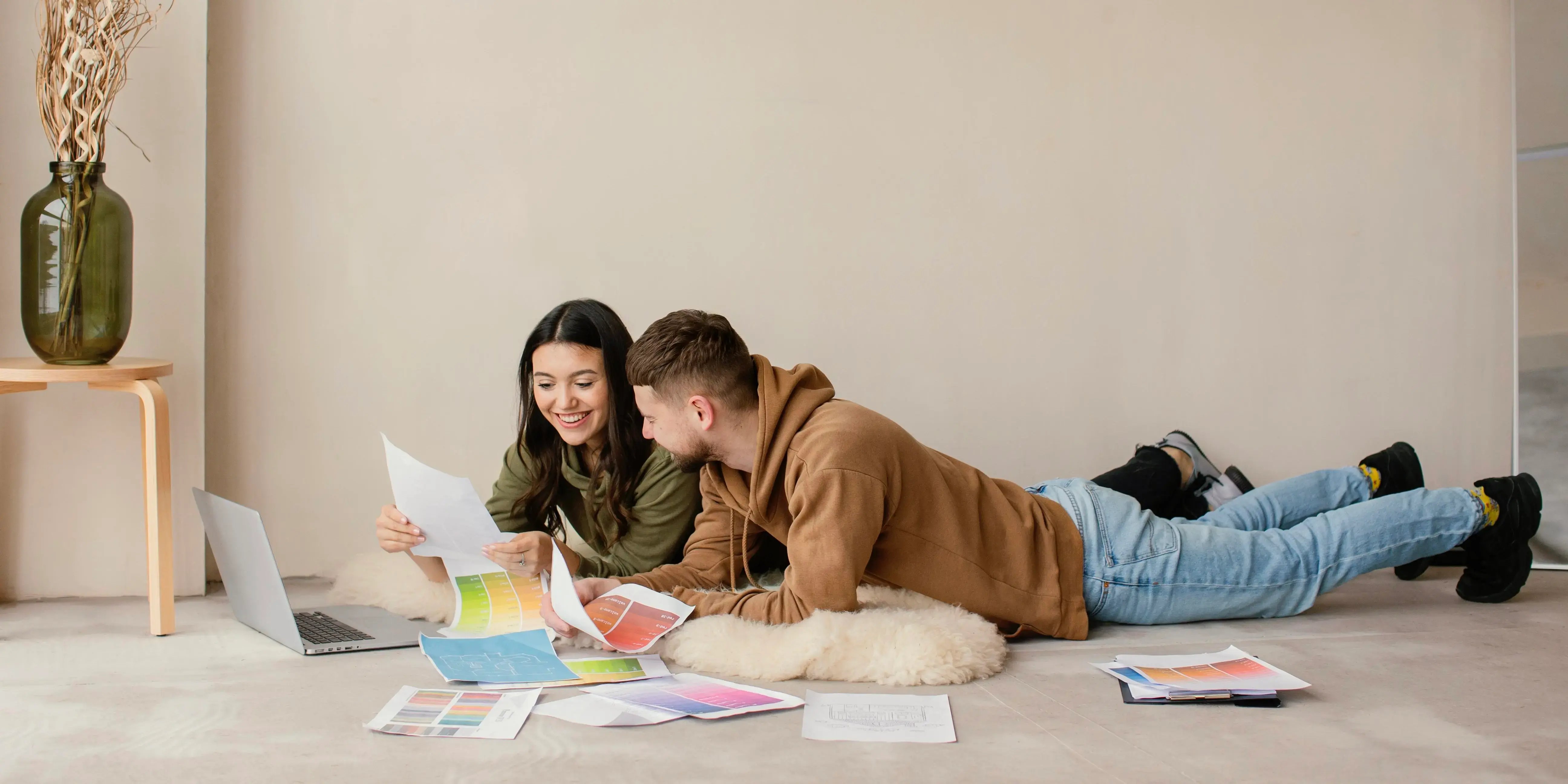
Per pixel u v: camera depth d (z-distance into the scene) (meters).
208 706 1.50
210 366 2.44
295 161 2.46
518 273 2.57
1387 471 2.38
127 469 2.29
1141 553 1.89
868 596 1.91
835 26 2.67
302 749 1.32
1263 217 2.82
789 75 2.65
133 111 2.22
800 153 2.66
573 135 2.58
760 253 2.65
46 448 2.25
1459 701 1.53
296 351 2.49
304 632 1.88
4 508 2.23
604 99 2.59
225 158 2.42
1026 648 1.82
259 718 1.44
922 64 2.70
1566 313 2.69
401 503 1.79
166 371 2.02
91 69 1.96
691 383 1.70
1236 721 1.44
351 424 2.53
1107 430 2.80
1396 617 2.04
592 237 2.60
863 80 2.68
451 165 2.54
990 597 1.80
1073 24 2.75
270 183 2.45
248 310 2.46
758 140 2.64
